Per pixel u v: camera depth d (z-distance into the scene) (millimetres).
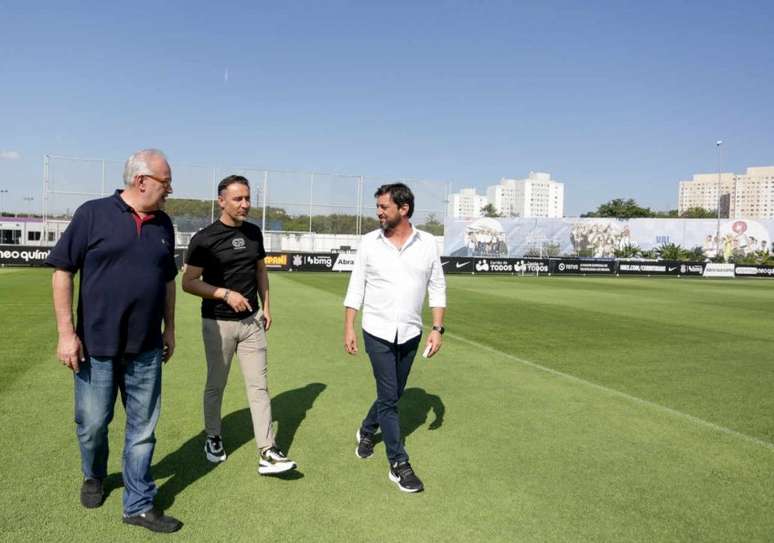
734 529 3238
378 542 2996
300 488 3633
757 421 5344
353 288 3973
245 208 3859
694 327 11625
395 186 3777
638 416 5414
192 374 6582
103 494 3365
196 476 3777
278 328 10258
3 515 3164
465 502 3494
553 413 5438
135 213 3066
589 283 25984
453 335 10039
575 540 3076
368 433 4188
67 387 5812
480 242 44438
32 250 25281
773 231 45375
